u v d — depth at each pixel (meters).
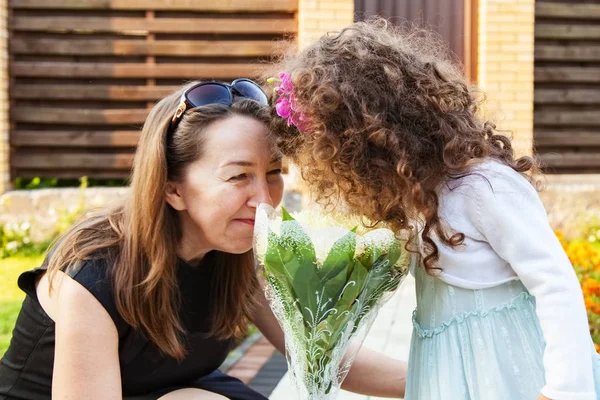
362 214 2.11
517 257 2.05
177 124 2.20
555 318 1.98
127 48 7.84
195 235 2.28
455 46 8.30
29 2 7.75
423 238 2.09
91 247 2.17
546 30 8.32
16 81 7.87
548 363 1.99
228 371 4.33
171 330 2.20
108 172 8.00
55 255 2.21
